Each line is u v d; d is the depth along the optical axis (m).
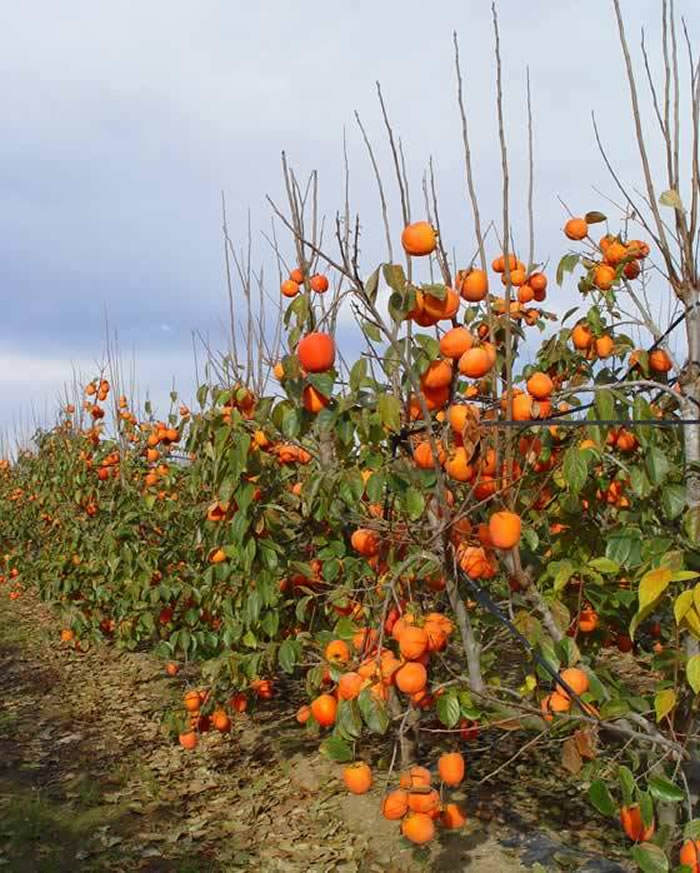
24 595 11.30
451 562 2.10
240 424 3.02
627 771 1.89
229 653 3.74
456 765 2.08
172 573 5.72
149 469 7.10
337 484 2.55
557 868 3.16
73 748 5.18
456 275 2.26
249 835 3.83
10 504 11.27
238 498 3.03
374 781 4.05
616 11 2.21
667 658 2.28
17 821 4.04
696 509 2.22
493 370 2.00
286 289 2.90
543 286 2.82
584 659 2.37
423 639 2.02
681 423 1.96
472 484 2.00
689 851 1.83
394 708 2.70
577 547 2.71
